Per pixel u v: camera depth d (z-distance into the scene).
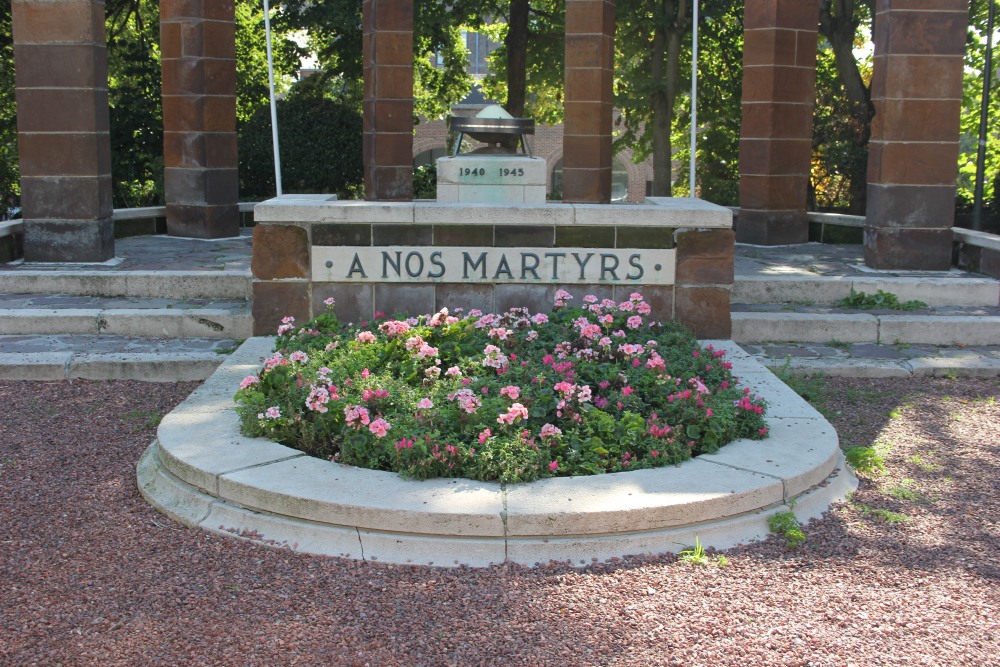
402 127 15.11
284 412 5.62
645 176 41.06
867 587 4.42
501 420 5.23
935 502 5.49
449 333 6.71
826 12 20.23
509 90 23.59
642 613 4.14
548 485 4.95
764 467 5.28
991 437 6.69
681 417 5.65
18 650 3.86
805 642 3.94
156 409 7.17
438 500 4.73
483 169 10.84
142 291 9.77
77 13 10.20
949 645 3.93
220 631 4.00
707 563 4.59
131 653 3.84
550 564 4.56
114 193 20.83
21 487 5.61
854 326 8.98
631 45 23.75
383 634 3.96
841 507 5.34
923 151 10.58
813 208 21.48
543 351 6.71
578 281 8.17
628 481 5.03
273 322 8.27
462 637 3.94
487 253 8.12
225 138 13.94
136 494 5.48
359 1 21.17
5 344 8.42
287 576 4.45
